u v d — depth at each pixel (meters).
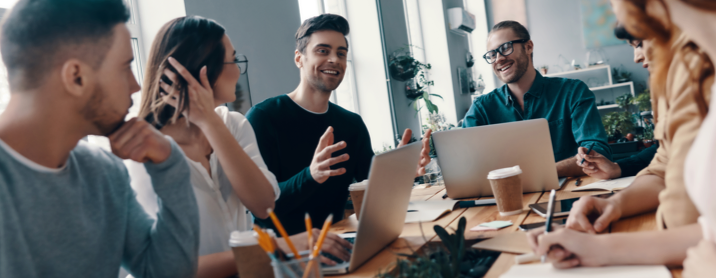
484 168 1.63
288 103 2.00
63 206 0.86
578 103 2.27
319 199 1.95
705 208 0.59
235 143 1.28
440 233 0.94
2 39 0.76
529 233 0.88
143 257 1.02
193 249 0.97
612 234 0.77
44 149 0.82
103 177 0.96
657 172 1.12
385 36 4.80
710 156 0.56
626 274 0.71
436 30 6.19
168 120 1.30
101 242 0.94
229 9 2.61
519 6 7.99
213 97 1.31
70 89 0.77
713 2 0.50
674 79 0.76
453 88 6.20
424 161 1.80
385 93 4.74
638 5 0.63
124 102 0.84
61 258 0.86
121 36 0.82
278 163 1.96
